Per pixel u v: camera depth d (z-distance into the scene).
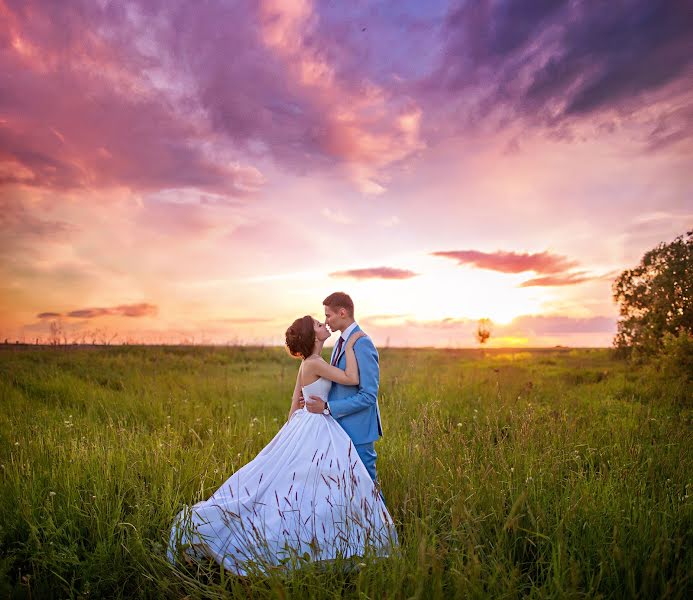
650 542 3.06
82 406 8.44
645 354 14.41
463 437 5.22
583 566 2.96
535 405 7.64
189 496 4.30
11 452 5.00
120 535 3.59
